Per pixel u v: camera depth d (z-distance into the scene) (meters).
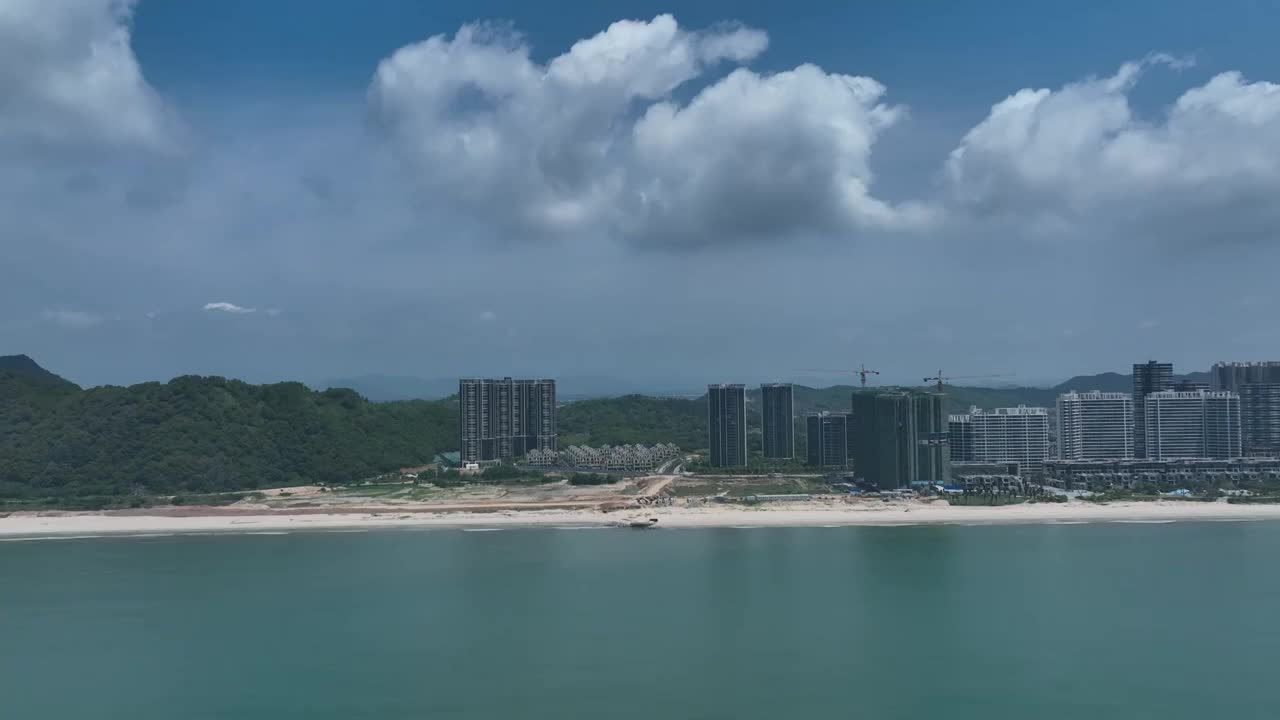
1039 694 140.62
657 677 148.25
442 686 145.00
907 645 163.25
